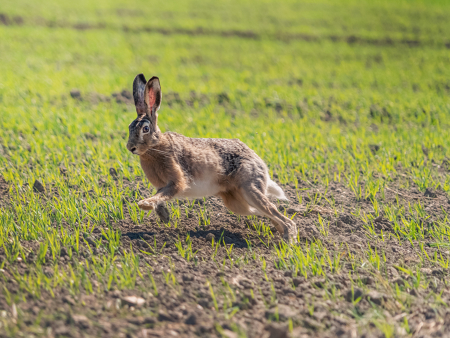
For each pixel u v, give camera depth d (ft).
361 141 103.40
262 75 180.45
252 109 132.46
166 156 57.98
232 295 46.60
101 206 66.08
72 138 95.81
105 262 51.19
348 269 53.11
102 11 319.88
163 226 63.00
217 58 214.07
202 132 103.09
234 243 59.06
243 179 60.54
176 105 132.26
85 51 212.23
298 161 89.15
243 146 62.85
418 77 181.37
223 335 40.40
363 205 72.38
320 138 103.76
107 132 102.42
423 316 45.06
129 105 130.52
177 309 44.45
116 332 40.50
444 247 59.26
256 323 42.88
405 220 66.08
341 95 147.74
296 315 43.93
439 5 384.06
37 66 177.47
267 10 346.95
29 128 101.71
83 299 44.91
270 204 60.23
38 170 79.56
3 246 54.03
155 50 224.53
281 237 61.77
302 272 51.39
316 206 70.95
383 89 162.61
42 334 39.52
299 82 172.24
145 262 52.90
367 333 41.78
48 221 61.05
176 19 305.53
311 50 235.61
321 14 335.88
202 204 71.46
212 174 60.75
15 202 67.82
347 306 46.06
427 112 128.57
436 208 71.10
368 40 263.29
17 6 313.53
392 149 96.53
